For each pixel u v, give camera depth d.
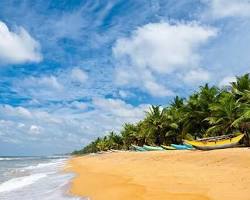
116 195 16.83
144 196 15.21
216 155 27.36
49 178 32.41
